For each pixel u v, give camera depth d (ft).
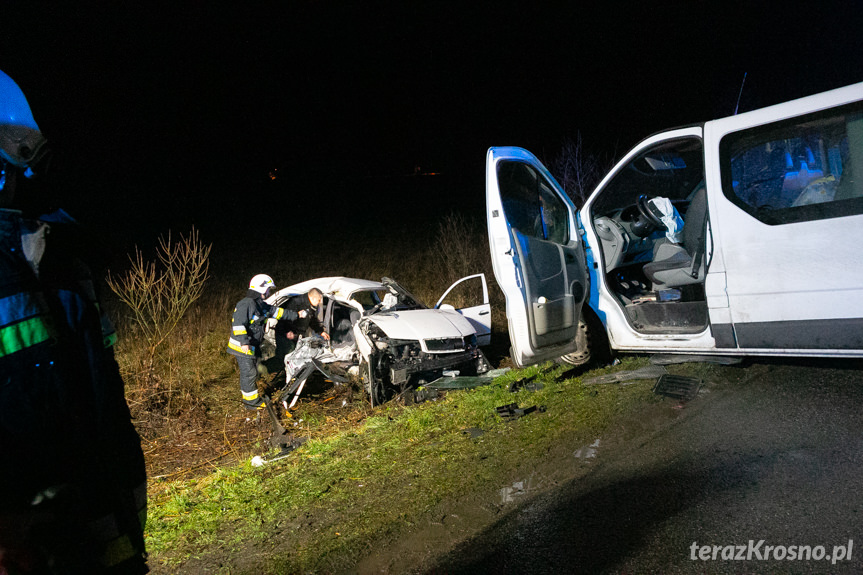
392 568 8.45
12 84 3.92
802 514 8.40
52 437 3.68
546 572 7.84
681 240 16.76
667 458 10.83
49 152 4.05
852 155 12.12
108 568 4.00
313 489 11.59
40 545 3.60
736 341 14.08
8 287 3.55
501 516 9.56
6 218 3.75
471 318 21.09
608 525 8.82
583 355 17.80
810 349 12.96
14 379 3.47
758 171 13.43
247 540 9.95
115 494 4.15
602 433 12.51
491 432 13.56
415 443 13.58
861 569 7.06
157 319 21.50
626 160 16.53
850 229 12.16
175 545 10.07
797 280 12.89
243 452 15.19
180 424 17.25
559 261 15.87
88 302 4.15
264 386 20.83
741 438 11.19
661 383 14.80
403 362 17.67
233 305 31.86
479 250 35.96
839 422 11.23
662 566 7.63
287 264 46.34
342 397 19.01
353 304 20.80
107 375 4.23
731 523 8.41
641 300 17.24
